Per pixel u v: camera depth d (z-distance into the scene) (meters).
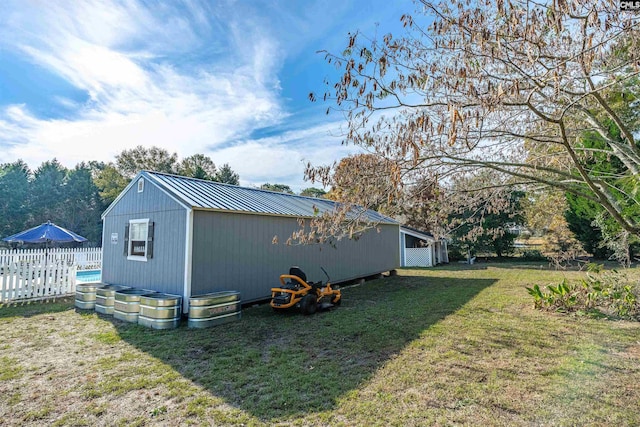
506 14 2.80
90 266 13.88
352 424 2.91
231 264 7.41
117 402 3.33
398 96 3.46
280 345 5.04
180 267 6.74
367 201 4.21
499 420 2.94
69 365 4.25
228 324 6.27
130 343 5.12
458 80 3.12
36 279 8.65
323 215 4.84
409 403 3.26
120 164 35.31
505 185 4.19
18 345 5.02
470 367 4.12
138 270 7.84
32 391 3.56
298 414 3.08
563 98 3.90
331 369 4.11
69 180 39.81
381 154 3.70
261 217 8.17
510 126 4.25
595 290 7.12
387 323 6.22
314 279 9.65
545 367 4.09
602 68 3.51
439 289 10.23
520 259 20.45
